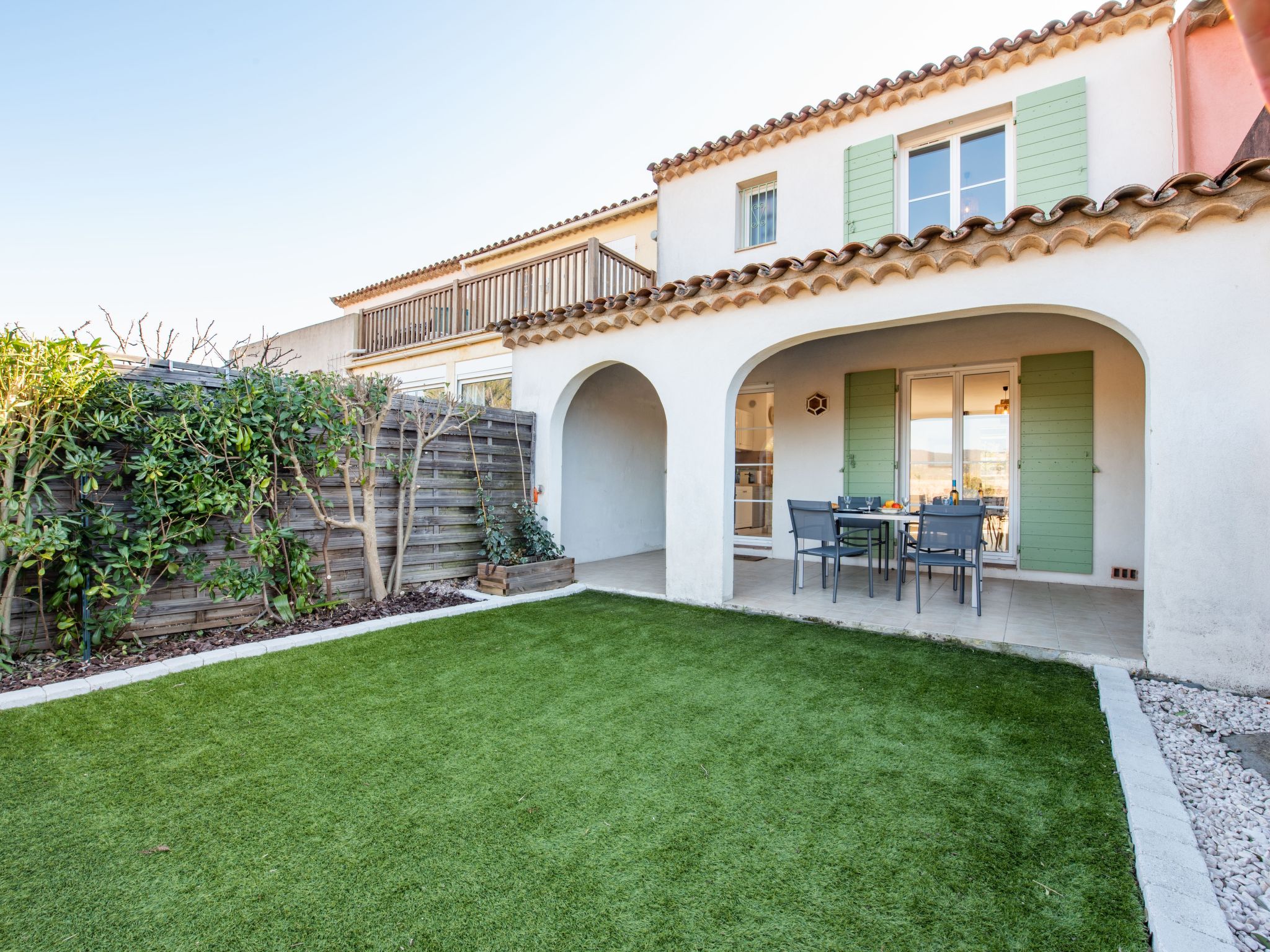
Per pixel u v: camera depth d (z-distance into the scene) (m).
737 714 3.21
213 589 4.40
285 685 3.56
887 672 3.88
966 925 1.73
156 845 2.05
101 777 2.50
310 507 5.29
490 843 2.09
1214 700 3.47
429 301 10.36
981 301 4.41
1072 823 2.22
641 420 9.38
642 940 1.66
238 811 2.26
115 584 4.00
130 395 4.06
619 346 6.44
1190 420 3.72
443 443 6.40
